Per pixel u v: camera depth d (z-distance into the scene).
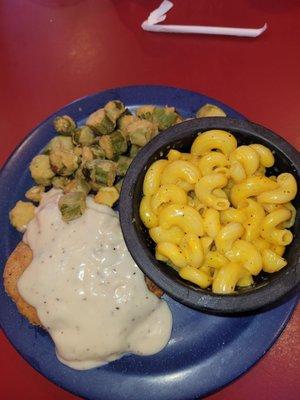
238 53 0.31
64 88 0.31
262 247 0.22
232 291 0.21
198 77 0.31
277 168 0.23
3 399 0.25
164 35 0.32
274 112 0.30
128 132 0.26
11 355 0.26
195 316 0.24
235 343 0.24
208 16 0.32
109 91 0.28
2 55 0.32
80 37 0.32
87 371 0.24
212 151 0.23
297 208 0.23
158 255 0.22
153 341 0.24
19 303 0.24
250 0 0.32
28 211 0.26
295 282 0.20
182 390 0.23
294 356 0.24
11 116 0.30
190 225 0.22
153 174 0.23
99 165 0.26
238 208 0.23
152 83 0.31
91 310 0.24
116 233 0.25
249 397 0.24
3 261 0.26
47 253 0.24
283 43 0.31
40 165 0.26
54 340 0.24
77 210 0.25
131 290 0.24
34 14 0.33
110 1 0.33
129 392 0.23
